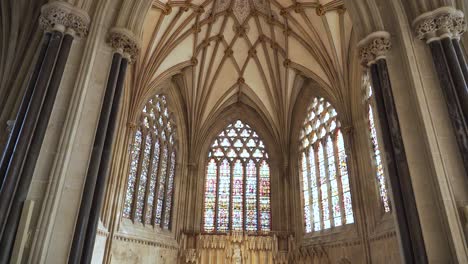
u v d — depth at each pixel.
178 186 21.38
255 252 19.59
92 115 9.16
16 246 6.95
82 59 9.22
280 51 21.30
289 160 22.36
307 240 19.34
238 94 24.23
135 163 18.53
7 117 11.31
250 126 24.34
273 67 22.27
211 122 23.78
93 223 8.33
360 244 15.89
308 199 20.45
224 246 19.81
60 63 8.70
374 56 9.89
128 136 17.44
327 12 17.11
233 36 21.42
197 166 22.58
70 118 8.53
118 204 16.27
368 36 10.02
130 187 17.91
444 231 7.69
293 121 22.81
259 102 23.58
